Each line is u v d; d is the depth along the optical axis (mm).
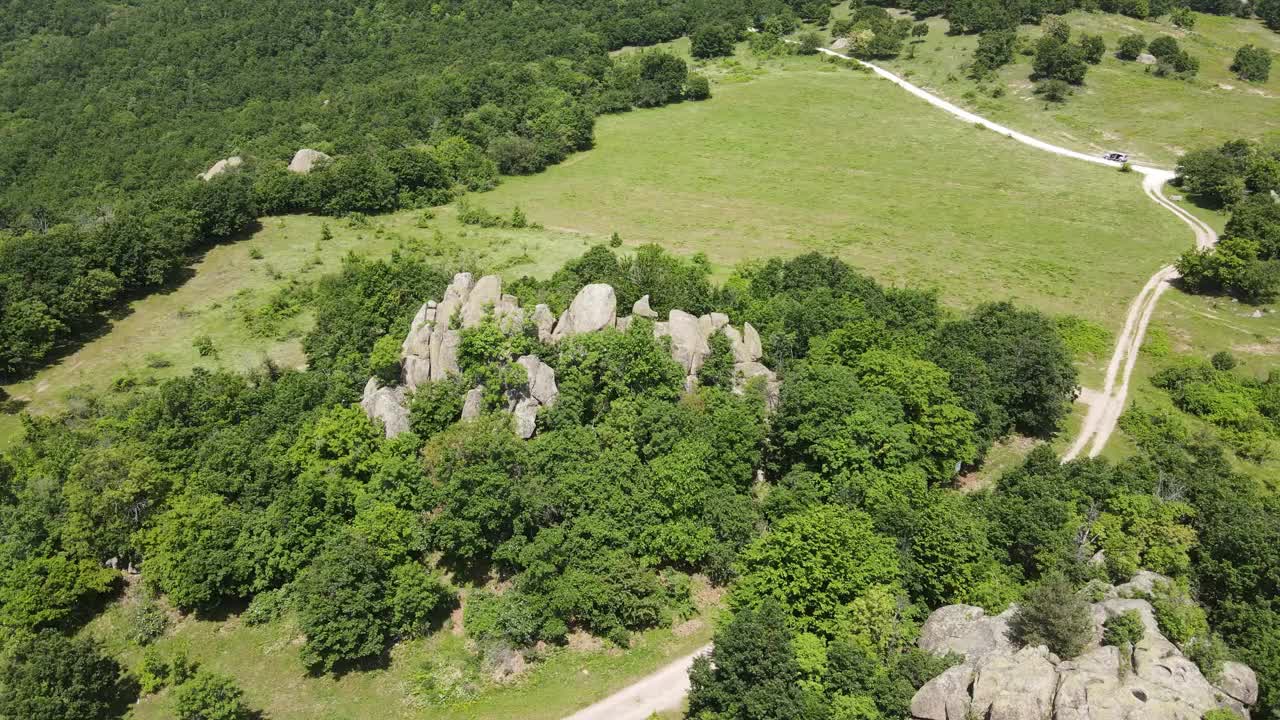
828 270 108000
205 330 108562
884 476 72750
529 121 179375
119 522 68938
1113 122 186125
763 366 87375
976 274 128750
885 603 59688
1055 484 73188
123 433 78625
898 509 67688
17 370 99875
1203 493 72938
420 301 93562
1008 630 58875
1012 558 69812
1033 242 140500
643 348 79438
